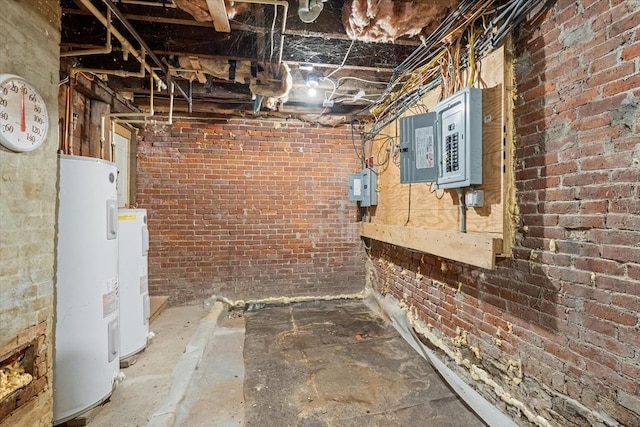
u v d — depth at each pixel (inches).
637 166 49.5
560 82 61.7
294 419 77.0
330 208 165.2
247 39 92.0
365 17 75.1
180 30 89.0
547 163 64.7
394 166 131.0
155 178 149.1
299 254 162.6
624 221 51.4
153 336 114.6
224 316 143.1
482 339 84.3
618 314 52.4
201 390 88.0
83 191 74.3
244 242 157.3
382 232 136.5
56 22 66.1
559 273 62.5
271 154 158.9
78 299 73.3
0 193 53.3
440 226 98.9
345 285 167.9
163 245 150.6
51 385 66.6
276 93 107.7
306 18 69.2
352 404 82.7
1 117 51.9
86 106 110.0
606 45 53.6
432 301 108.6
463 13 74.8
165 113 148.5
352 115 151.6
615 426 52.8
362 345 115.9
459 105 79.6
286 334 124.9
